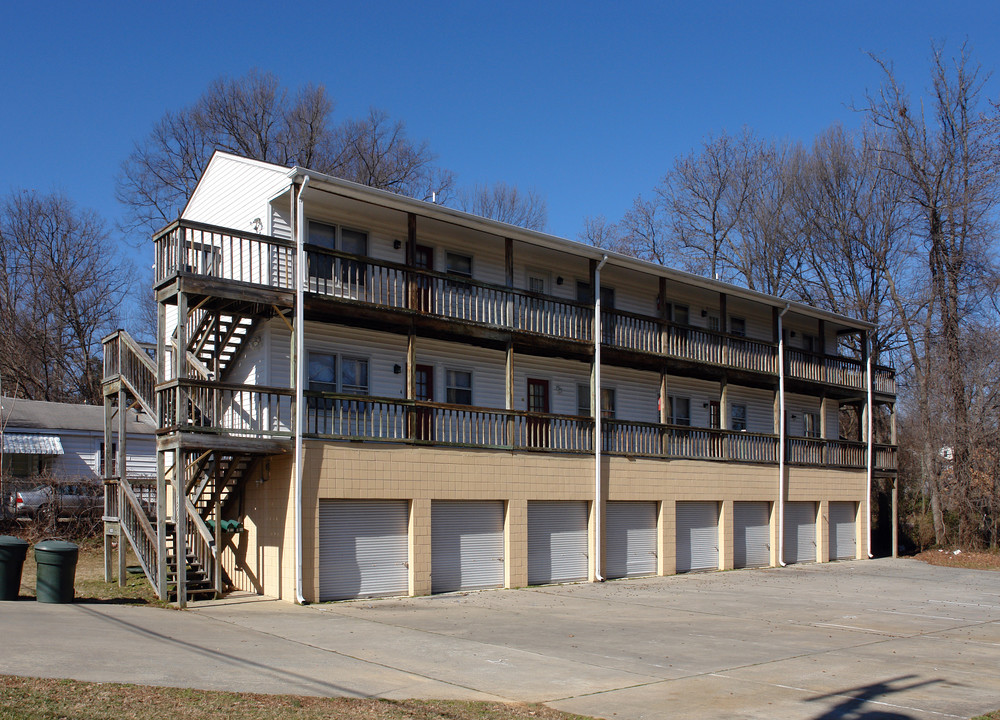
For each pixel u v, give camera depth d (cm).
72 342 4366
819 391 3095
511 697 934
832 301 4291
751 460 2709
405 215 2027
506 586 2017
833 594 2047
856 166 4128
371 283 1975
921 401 3809
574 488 2177
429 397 2127
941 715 911
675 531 2458
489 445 2002
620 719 856
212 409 1600
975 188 3503
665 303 2523
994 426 3438
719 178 4625
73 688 820
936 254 3656
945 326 3606
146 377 1773
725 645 1302
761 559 2758
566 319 2316
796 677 1082
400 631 1339
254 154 4319
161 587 1559
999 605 1919
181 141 4234
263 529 1752
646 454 2384
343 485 1731
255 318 1881
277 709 811
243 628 1303
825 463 3041
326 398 1744
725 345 2688
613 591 2002
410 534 1847
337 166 4403
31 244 4338
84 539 2466
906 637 1436
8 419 2875
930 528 3881
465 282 2034
